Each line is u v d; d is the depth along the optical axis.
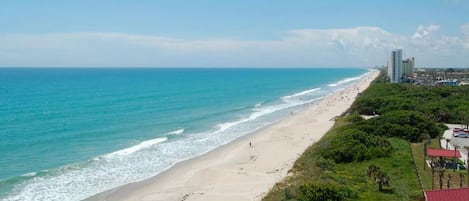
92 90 169.38
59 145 64.56
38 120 87.12
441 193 31.80
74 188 45.00
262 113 107.25
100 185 46.34
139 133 76.12
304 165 50.34
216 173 50.69
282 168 51.53
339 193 37.38
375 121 69.88
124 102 124.56
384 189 40.97
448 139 63.00
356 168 48.59
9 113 96.50
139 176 50.06
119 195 43.28
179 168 53.59
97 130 77.44
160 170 52.72
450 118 81.50
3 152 59.16
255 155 59.50
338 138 57.81
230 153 61.53
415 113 69.69
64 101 124.50
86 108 108.62
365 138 57.28
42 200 41.06
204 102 129.75
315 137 70.94
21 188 44.31
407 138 63.62
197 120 93.25
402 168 48.22
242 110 112.38
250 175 49.41
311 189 37.31
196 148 65.25
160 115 99.12
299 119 93.94
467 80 188.50
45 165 53.53
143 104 120.50
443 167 48.56
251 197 41.44
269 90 185.25
